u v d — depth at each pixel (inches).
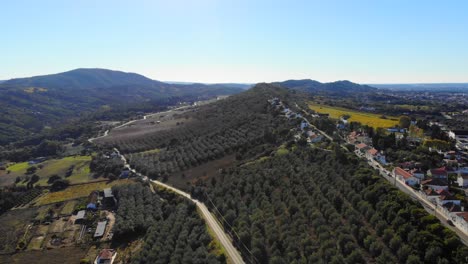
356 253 2775.6
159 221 4461.1
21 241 4493.1
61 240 4537.4
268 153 6033.5
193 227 4084.6
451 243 2682.1
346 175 4163.4
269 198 4308.6
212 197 4830.2
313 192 4008.4
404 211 3117.6
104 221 4938.5
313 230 3383.4
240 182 4849.9
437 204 3858.3
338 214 3449.8
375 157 5595.5
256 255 3218.5
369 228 3196.4
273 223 3614.7
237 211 4234.7
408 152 5600.4
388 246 2898.6
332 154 4879.4
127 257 3976.4
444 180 4421.8
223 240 3767.2
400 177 4707.2
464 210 3558.1
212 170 6018.7
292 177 4539.9
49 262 4050.2
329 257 2844.5
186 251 3570.4
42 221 5088.6
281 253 3186.5
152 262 3587.6
